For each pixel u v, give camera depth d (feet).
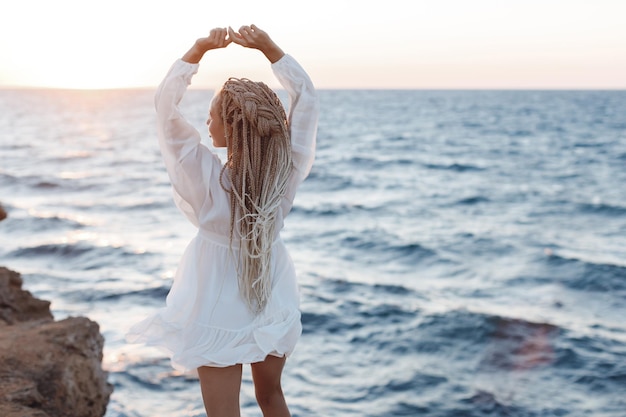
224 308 7.22
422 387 25.54
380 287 42.83
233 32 7.45
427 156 147.64
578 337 32.42
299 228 66.95
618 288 43.06
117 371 24.72
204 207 7.23
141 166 134.41
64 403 14.19
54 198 88.58
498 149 163.02
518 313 36.83
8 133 233.35
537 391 25.48
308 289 42.14
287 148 7.37
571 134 206.39
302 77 7.76
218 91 7.52
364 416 22.90
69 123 308.81
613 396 25.22
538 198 87.35
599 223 69.62
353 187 100.99
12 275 23.34
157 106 7.07
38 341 15.84
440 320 34.81
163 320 7.25
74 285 41.73
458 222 70.54
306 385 25.61
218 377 7.22
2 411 12.42
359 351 30.04
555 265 49.57
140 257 51.39
